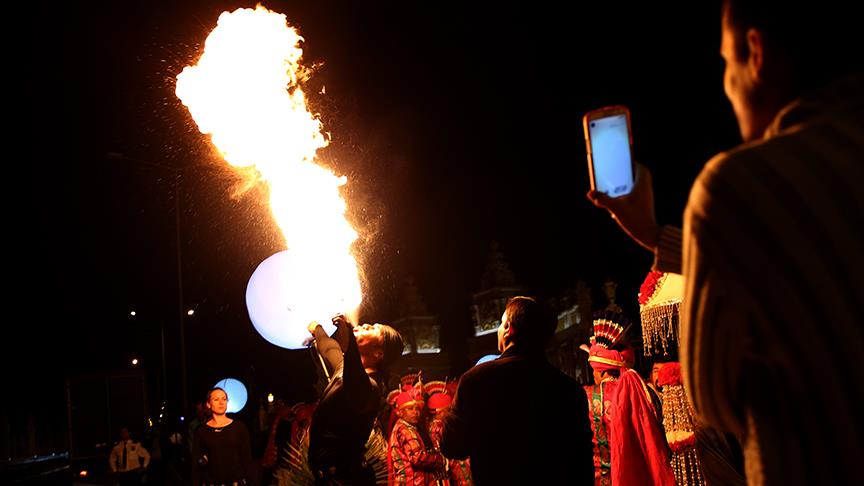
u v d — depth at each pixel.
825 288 1.04
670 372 4.64
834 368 1.04
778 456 1.11
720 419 1.21
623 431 4.55
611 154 1.58
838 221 1.04
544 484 3.08
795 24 1.19
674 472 4.53
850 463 1.04
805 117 1.16
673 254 1.56
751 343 1.11
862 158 1.07
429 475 5.39
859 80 1.14
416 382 5.90
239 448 7.84
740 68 1.29
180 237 20.02
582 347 5.43
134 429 17.94
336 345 4.02
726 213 1.11
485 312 21.09
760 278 1.08
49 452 42.69
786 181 1.08
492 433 3.15
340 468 3.75
